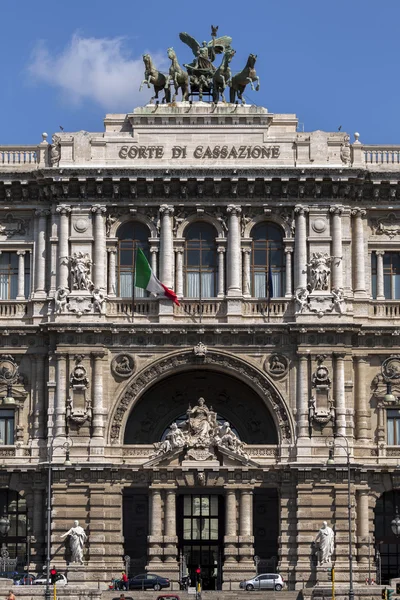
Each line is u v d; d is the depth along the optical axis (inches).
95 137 4773.6
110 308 4694.9
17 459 4650.6
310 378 4645.7
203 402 4677.7
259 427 4837.6
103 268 4712.1
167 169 4699.8
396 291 4815.5
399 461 4672.7
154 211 4756.4
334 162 4761.3
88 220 4734.3
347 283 4741.6
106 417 4633.4
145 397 4842.5
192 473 4591.5
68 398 4621.1
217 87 4894.2
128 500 4886.8
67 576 4493.1
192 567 4808.1
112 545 4557.1
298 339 4658.0
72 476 4581.7
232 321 4672.7
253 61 4847.4
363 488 4628.4
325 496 4584.2
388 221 4825.3
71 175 4704.7
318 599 4242.1
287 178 4709.6
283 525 4581.7
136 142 4773.6
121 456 4621.1
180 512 4832.7
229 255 4719.5
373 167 4788.4
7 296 4798.2
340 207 4751.5
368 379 4731.8
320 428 4623.5
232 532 4571.9
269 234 4778.5
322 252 4731.8
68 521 4559.5
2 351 4717.0
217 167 4699.8
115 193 4729.3
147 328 4650.6
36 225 4790.8
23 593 4121.6
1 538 4697.3
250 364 4660.4
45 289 4751.5
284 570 4549.7
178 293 4712.1
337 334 4658.0
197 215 4751.5
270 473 4606.3
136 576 4463.6
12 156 4815.5
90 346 4648.1
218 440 4608.8
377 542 4704.7
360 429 4682.6
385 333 4714.6
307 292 4687.5
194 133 4778.5
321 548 4507.9
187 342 4675.2
